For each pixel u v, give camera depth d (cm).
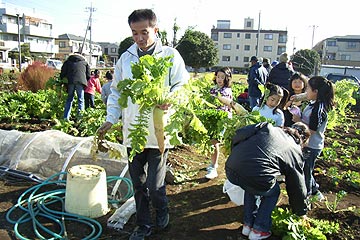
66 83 859
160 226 365
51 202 420
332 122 551
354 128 1148
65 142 509
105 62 7319
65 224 377
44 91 1188
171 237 364
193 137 422
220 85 543
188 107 312
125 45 4147
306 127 390
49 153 496
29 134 533
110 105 349
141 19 314
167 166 526
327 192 525
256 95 979
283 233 365
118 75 345
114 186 447
